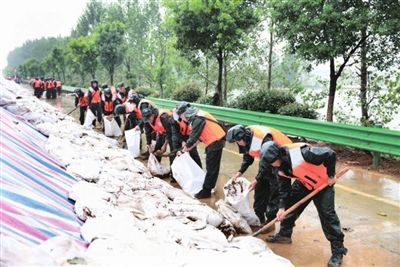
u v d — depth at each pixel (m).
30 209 3.03
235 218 4.75
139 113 8.83
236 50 13.14
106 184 4.98
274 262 3.00
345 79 10.21
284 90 11.30
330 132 7.80
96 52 29.34
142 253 2.78
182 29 12.41
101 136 8.89
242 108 11.12
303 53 8.59
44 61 55.34
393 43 8.26
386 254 4.14
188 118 6.16
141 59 28.08
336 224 3.96
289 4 8.39
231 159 8.74
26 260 2.01
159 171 7.33
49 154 5.57
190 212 4.55
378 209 5.41
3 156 3.90
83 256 2.33
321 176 3.93
